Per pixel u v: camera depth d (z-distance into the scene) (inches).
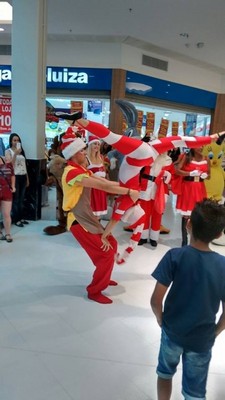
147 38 302.7
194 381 58.9
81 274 143.0
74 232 118.0
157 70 354.0
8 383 78.6
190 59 366.3
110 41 317.4
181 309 56.5
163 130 323.6
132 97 343.3
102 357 89.7
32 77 212.7
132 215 127.5
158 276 57.2
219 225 54.8
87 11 245.1
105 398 75.2
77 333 100.5
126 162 119.7
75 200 113.3
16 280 134.9
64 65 328.5
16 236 192.1
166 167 170.4
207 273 54.9
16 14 208.4
